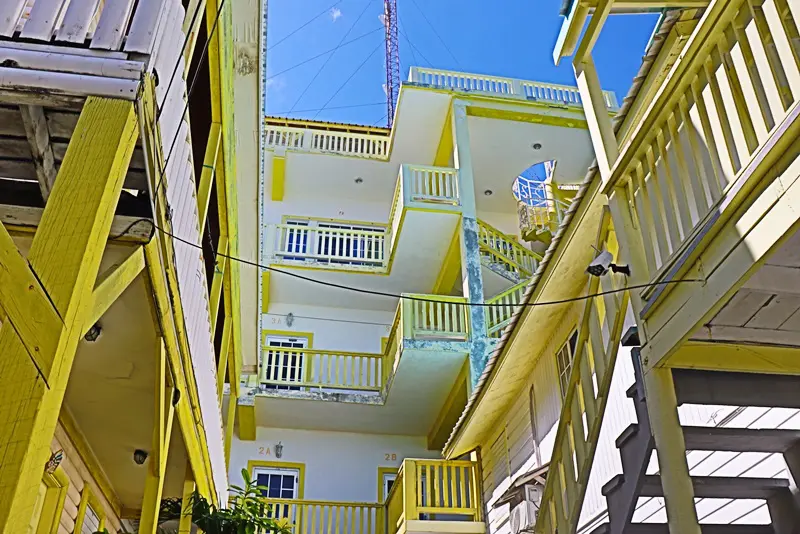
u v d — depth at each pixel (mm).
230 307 7930
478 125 16734
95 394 4672
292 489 15188
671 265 3975
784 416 5379
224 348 7863
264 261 16953
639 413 4633
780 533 5172
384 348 16953
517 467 11203
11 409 2023
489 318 14148
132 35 2854
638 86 6121
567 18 5148
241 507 5453
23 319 2162
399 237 15781
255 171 7465
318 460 15578
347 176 18797
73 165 2480
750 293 3656
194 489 5508
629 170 4609
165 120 3330
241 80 6477
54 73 2688
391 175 18766
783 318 3906
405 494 12305
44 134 2916
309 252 17281
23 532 1943
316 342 17047
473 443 13375
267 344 16969
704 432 4391
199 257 5090
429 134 17766
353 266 17047
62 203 2393
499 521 11648
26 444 1968
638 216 4551
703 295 3656
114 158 2510
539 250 18219
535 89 17797
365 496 15281
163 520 6738
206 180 5480
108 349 4059
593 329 5367
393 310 17859
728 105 3604
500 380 11086
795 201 3043
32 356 2107
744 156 3447
